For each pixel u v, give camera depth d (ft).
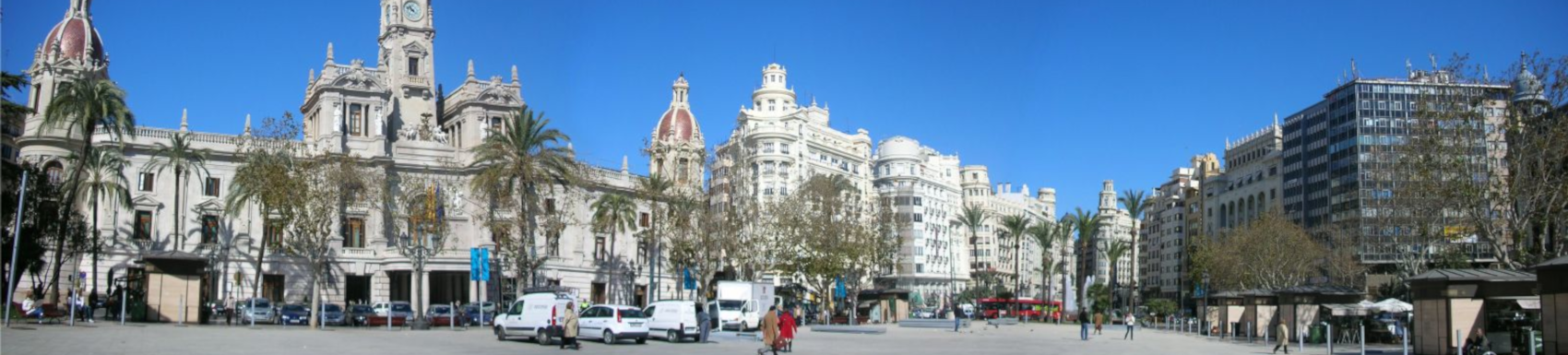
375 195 327.26
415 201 322.75
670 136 477.77
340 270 349.41
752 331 279.90
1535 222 207.82
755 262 360.48
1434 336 167.73
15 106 204.23
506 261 343.46
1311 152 544.62
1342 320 251.60
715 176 383.65
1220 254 395.75
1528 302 188.55
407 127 394.93
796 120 625.82
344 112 372.17
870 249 372.58
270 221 304.71
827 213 368.68
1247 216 640.17
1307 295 245.45
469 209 372.79
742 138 389.80
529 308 193.67
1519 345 172.14
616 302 402.31
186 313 233.14
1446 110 200.54
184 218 338.34
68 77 341.41
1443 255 279.49
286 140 301.43
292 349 153.48
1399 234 270.67
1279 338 215.31
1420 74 286.05
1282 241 375.45
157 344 151.33
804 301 448.65
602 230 391.86
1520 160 194.29
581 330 193.06
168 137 341.82
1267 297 270.26
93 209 296.92
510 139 322.55
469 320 290.76
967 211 639.35
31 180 246.06
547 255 325.01
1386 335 239.71
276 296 342.64
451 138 418.72
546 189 355.15
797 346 203.51
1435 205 211.82
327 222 303.68
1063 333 307.17
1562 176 190.49
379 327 260.21
